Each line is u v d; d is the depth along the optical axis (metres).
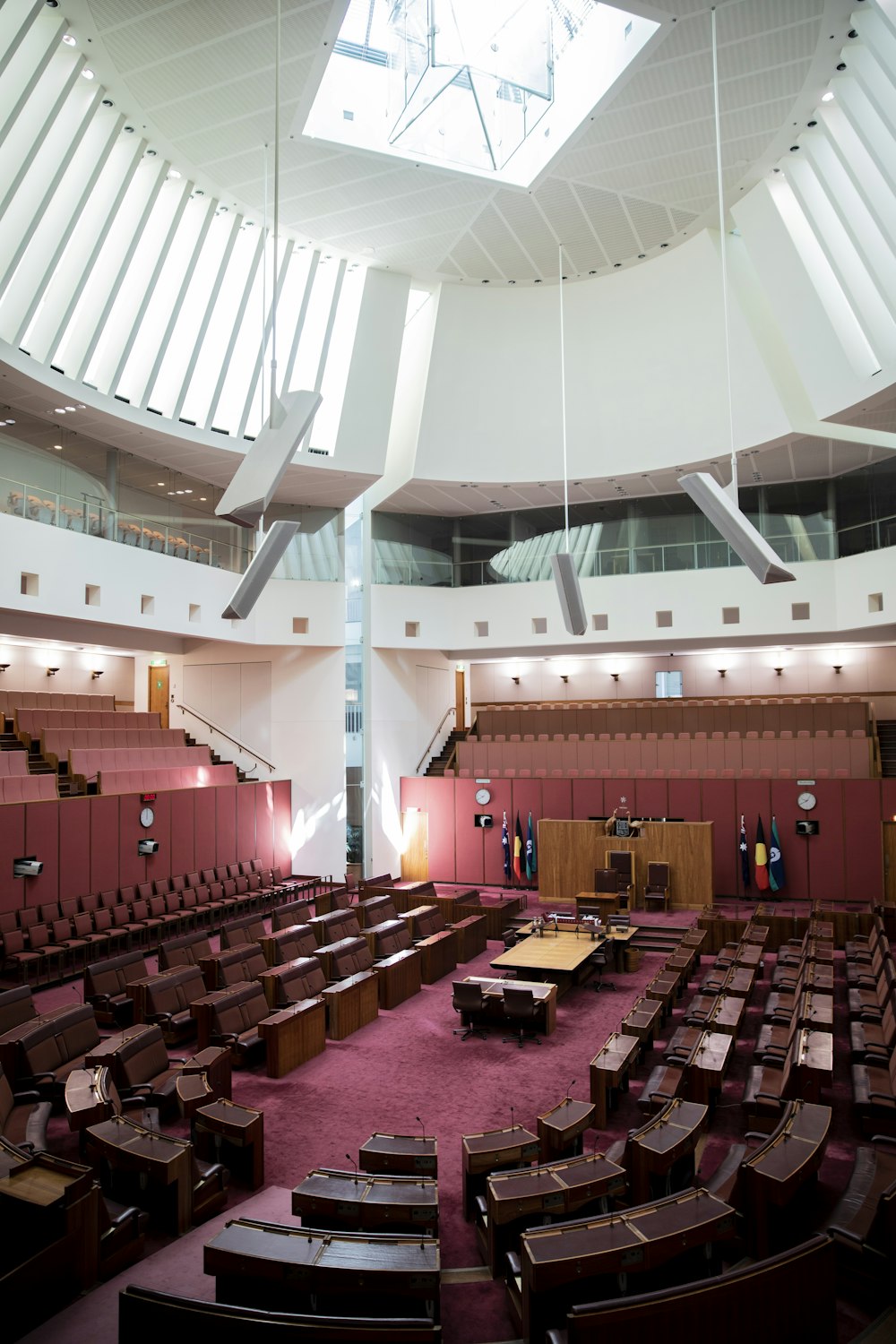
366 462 20.66
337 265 18.73
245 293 17.61
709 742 22.64
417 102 15.08
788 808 20.47
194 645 24.55
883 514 21.06
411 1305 5.21
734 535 9.99
